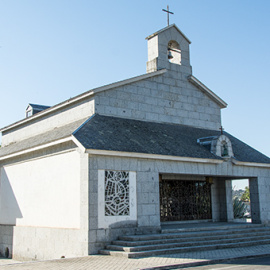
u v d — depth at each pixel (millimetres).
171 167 19828
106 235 16750
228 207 25531
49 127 24312
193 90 25812
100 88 20859
